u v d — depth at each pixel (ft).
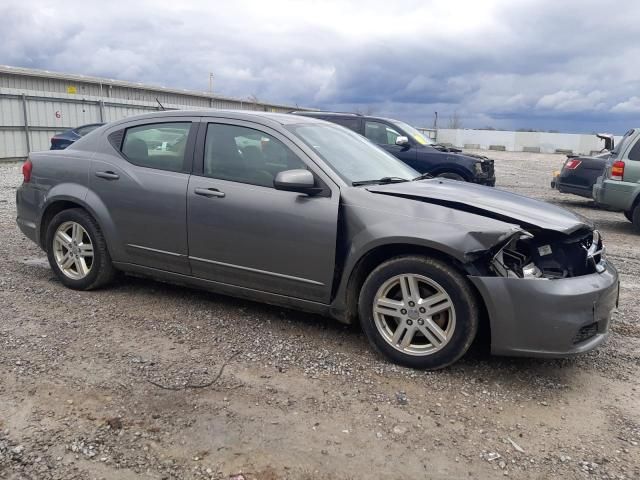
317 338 13.92
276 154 13.92
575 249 12.42
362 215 12.61
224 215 14.01
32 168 17.46
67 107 78.89
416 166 37.52
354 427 10.03
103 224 15.99
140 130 16.01
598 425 10.41
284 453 9.20
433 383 11.77
